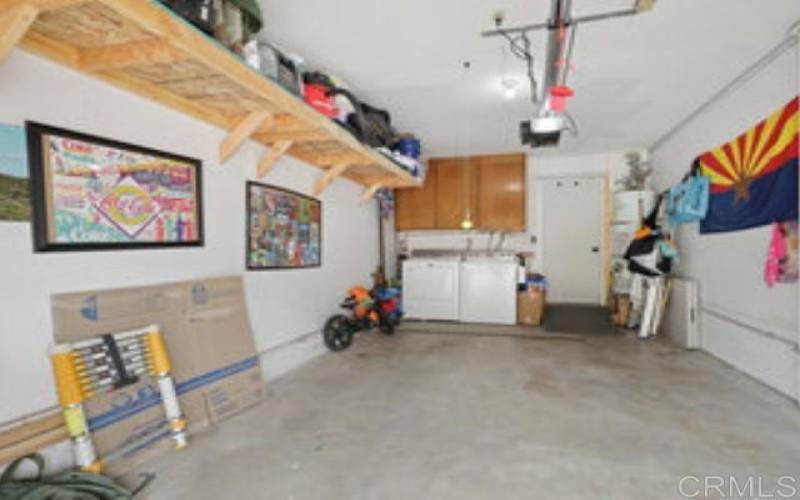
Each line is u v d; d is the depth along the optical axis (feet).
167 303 7.80
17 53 5.57
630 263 16.78
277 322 11.48
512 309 18.26
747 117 11.08
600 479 6.33
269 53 7.57
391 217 21.65
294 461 6.89
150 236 7.59
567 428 8.11
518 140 17.72
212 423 8.24
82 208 6.41
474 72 10.80
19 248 5.63
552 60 8.66
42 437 5.73
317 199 13.79
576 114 14.26
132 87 7.09
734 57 10.00
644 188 18.94
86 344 6.25
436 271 19.24
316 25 8.48
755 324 10.85
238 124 9.33
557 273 21.47
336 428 8.14
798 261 9.14
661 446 7.36
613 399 9.62
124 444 6.55
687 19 8.26
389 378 11.21
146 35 5.71
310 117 8.63
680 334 14.61
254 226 10.48
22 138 5.65
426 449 7.30
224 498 5.90
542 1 7.62
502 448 7.32
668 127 15.79
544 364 12.49
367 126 11.89
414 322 19.13
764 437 7.68
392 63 10.27
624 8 7.71
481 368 12.10
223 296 9.10
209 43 5.82
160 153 7.76
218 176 9.28
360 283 17.58
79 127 6.36
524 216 20.13
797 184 9.11
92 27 5.49
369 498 5.90
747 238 11.19
